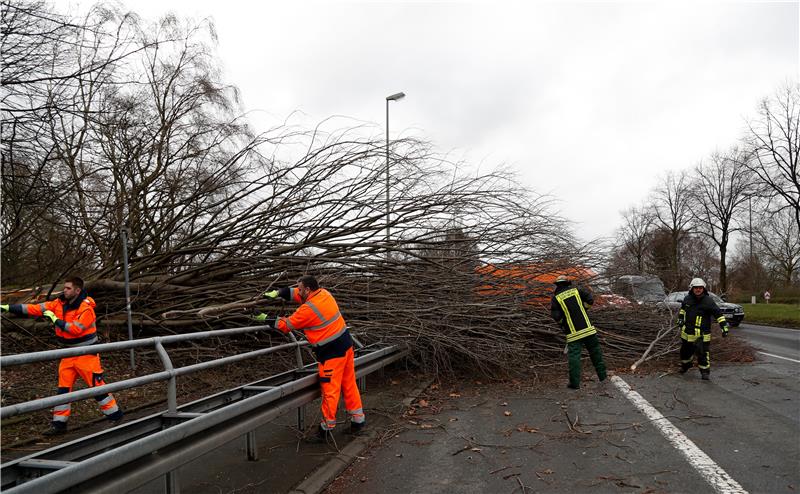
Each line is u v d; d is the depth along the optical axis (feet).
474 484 13.96
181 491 13.35
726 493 12.79
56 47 30.76
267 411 14.88
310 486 13.66
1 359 8.70
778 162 110.32
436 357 28.22
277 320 17.67
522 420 20.34
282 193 28.73
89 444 11.12
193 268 29.01
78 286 18.70
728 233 133.90
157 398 22.06
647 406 21.89
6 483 9.27
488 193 29.76
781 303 124.98
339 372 17.70
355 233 28.27
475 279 29.22
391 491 13.66
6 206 32.12
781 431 17.93
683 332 29.04
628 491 13.16
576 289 26.73
